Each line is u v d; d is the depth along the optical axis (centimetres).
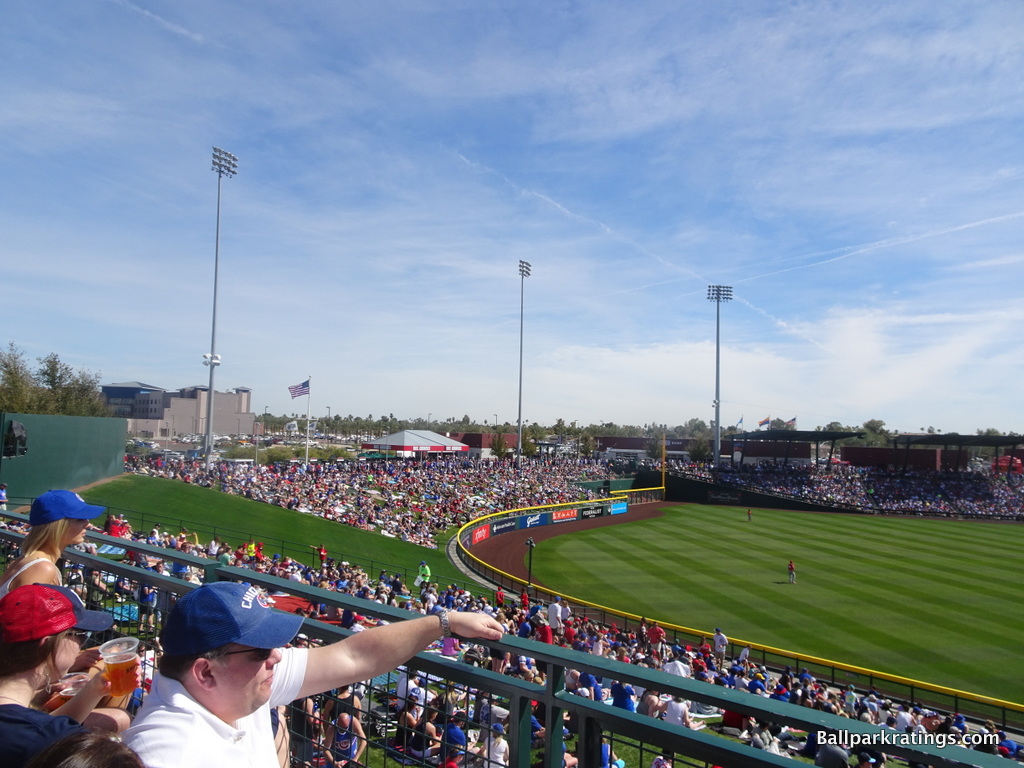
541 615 2050
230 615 231
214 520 3322
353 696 371
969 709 1969
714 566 3956
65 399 4522
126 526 1864
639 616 2745
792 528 5712
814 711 224
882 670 2272
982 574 3844
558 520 5772
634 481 8312
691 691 242
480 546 4544
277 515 3750
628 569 3853
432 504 5191
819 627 2747
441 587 3119
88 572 545
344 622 568
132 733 225
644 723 253
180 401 14075
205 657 230
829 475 8606
